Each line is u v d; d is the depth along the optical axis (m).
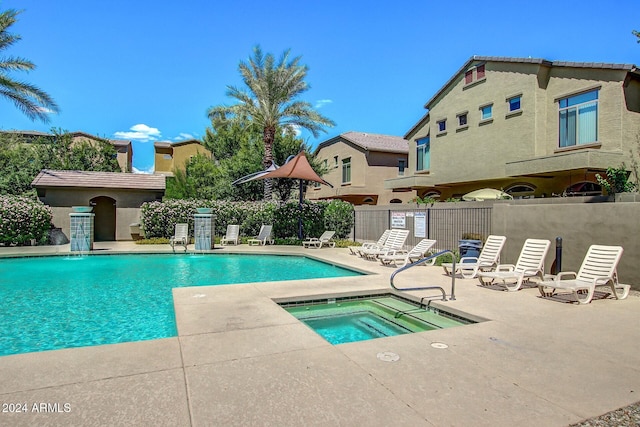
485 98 20.42
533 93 17.95
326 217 21.73
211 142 36.56
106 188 20.80
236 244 19.14
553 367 3.99
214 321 5.55
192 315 5.87
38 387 3.43
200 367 3.90
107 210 22.94
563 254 9.37
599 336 5.00
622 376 3.80
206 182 31.69
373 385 3.51
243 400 3.21
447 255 12.86
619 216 8.25
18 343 5.61
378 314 7.14
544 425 2.91
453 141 22.48
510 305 6.68
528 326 5.43
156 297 8.48
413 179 24.12
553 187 17.95
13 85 19.31
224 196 26.78
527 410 3.12
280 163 27.12
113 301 8.10
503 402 3.24
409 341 4.75
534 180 18.62
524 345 4.64
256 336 4.89
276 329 5.19
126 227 21.22
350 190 30.97
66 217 19.95
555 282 7.18
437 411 3.07
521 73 18.52
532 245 8.86
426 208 16.62
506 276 7.93
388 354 4.29
